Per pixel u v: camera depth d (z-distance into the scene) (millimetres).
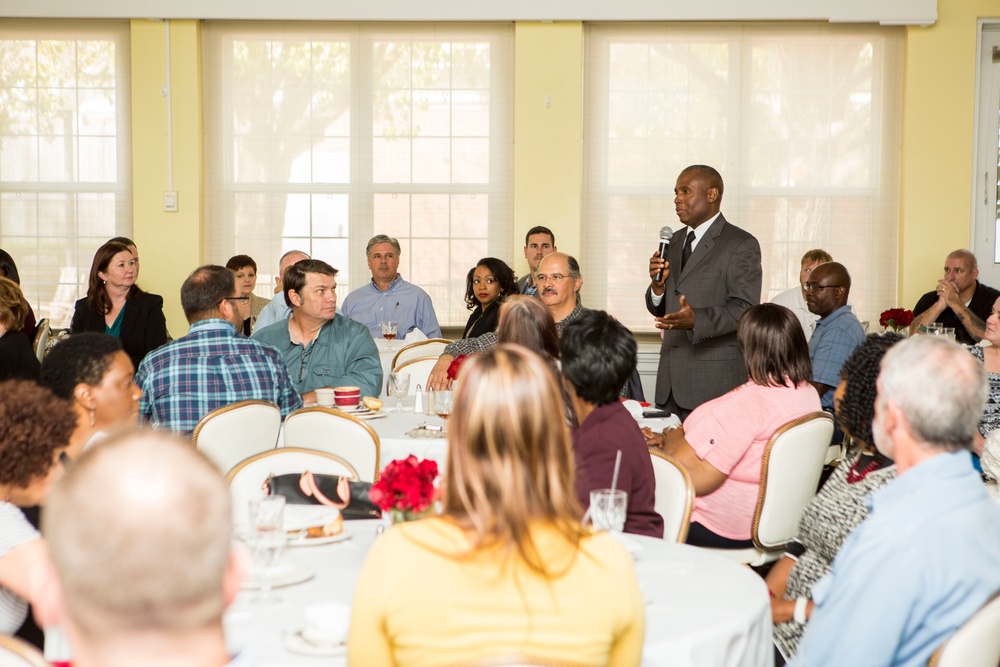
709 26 6031
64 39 6055
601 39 6059
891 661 1496
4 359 3711
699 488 2854
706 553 2035
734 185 6098
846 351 4281
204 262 6160
